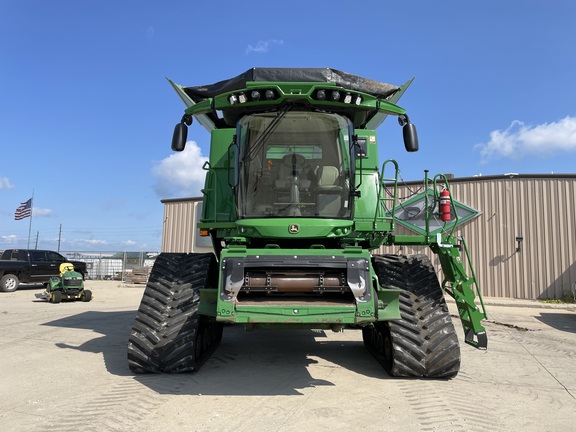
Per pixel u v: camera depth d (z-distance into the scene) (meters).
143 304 5.15
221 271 4.26
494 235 16.30
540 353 6.87
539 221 15.83
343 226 4.71
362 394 4.50
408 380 5.04
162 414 3.88
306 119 5.07
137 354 4.94
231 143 5.26
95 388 4.61
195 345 5.28
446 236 5.24
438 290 5.22
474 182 16.72
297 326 4.59
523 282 15.76
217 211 5.53
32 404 4.14
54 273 20.08
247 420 3.76
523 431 3.64
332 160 5.04
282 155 5.02
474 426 3.71
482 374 5.47
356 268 4.25
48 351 6.43
